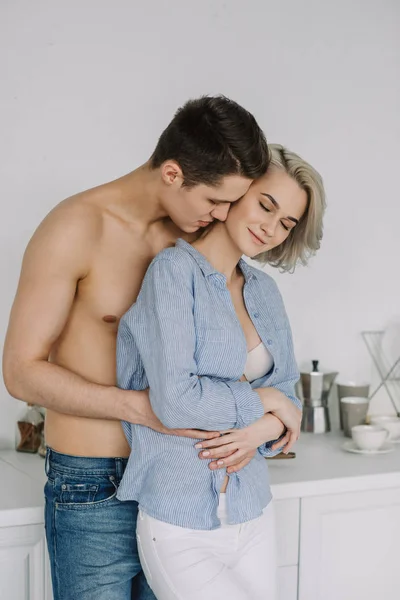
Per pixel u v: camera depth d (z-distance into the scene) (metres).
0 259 2.28
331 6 2.57
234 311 1.50
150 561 1.45
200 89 2.44
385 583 2.11
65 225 1.48
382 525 2.09
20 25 2.25
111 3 2.33
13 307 1.50
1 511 1.74
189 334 1.40
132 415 1.46
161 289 1.41
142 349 1.43
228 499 1.46
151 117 2.40
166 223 1.62
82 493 1.54
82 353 1.56
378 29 2.64
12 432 2.32
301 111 2.56
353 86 2.62
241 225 1.50
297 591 2.02
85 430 1.55
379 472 2.07
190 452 1.45
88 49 2.31
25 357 1.47
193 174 1.43
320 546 2.03
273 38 2.51
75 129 2.32
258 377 1.61
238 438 1.46
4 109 2.25
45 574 1.80
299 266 2.59
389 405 2.67
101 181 2.36
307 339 2.62
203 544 1.43
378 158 2.67
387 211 2.69
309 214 1.58
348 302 2.66
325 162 2.60
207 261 1.49
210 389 1.40
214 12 2.43
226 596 1.43
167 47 2.39
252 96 2.50
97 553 1.54
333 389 2.65
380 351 2.70
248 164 1.42
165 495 1.43
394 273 2.70
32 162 2.29
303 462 2.18
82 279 1.54
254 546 1.50
